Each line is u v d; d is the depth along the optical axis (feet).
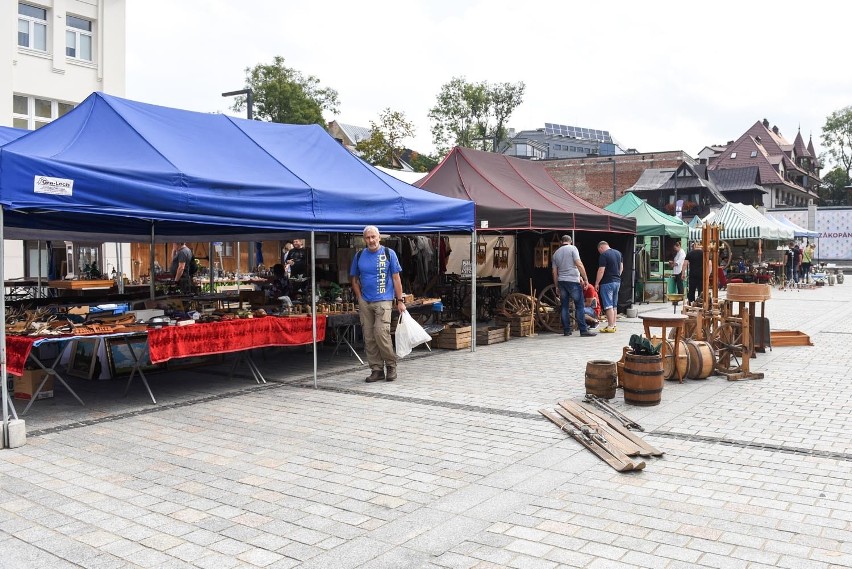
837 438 19.85
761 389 26.78
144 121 26.66
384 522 13.97
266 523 13.97
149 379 29.89
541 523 13.84
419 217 32.53
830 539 12.94
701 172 194.39
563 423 21.15
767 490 15.65
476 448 19.16
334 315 31.32
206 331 26.13
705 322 31.01
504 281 54.80
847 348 37.83
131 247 78.84
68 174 20.06
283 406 24.56
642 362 23.85
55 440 20.25
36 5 77.92
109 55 84.48
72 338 22.88
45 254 70.38
